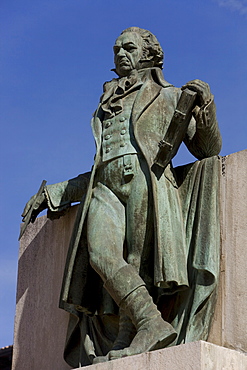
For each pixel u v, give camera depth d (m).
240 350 7.65
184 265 7.78
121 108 8.33
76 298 8.14
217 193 8.07
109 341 8.17
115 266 7.75
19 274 9.67
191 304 7.75
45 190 9.05
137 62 8.55
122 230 7.98
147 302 7.59
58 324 9.05
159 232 7.73
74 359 8.55
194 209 8.05
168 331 7.44
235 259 7.93
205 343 6.98
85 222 8.18
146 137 8.10
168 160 7.99
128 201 8.01
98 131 8.38
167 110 8.28
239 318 7.75
